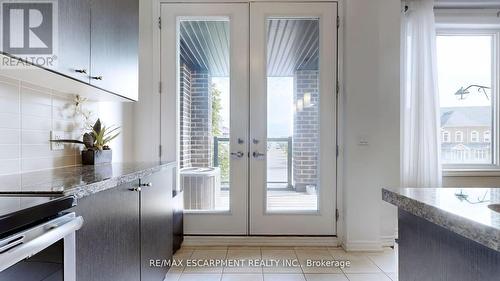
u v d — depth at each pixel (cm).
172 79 284
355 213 272
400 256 107
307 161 288
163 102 284
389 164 283
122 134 262
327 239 284
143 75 282
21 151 150
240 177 285
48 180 118
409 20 300
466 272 73
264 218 285
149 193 177
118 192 134
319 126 284
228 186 286
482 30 334
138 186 159
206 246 281
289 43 286
